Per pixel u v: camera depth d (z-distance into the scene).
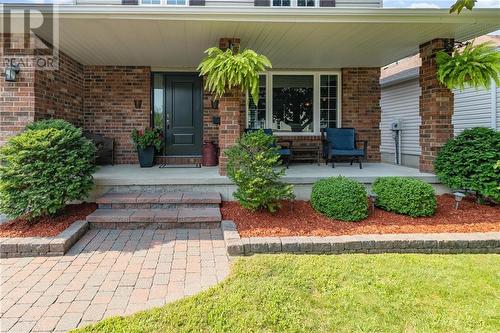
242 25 4.86
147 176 5.37
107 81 7.45
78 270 3.16
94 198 5.03
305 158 8.01
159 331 2.19
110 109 7.48
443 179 5.24
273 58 7.14
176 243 3.87
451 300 2.58
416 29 5.12
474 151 4.88
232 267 3.14
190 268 3.20
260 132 4.53
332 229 4.01
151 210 4.63
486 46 5.06
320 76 8.33
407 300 2.57
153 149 7.03
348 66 8.03
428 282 2.86
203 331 2.19
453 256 3.51
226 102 5.32
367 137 8.24
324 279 2.88
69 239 3.67
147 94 7.55
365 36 5.47
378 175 5.52
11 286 2.84
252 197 4.31
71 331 2.19
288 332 2.19
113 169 6.50
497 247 3.70
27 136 4.06
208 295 2.63
